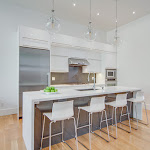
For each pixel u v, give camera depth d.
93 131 2.57
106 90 2.75
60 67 4.18
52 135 2.05
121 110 3.13
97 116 2.66
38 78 3.48
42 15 4.14
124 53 5.02
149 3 3.50
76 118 2.35
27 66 3.32
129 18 4.45
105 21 4.71
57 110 1.71
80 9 3.85
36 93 2.28
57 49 4.12
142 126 2.84
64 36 4.00
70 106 1.84
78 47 4.33
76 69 5.01
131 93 3.38
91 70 4.99
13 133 2.47
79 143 2.12
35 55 3.45
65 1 3.43
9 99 3.66
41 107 1.97
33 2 3.51
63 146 2.03
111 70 5.28
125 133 2.50
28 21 3.91
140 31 4.41
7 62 3.64
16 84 3.76
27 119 1.95
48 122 2.05
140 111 3.23
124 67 5.02
